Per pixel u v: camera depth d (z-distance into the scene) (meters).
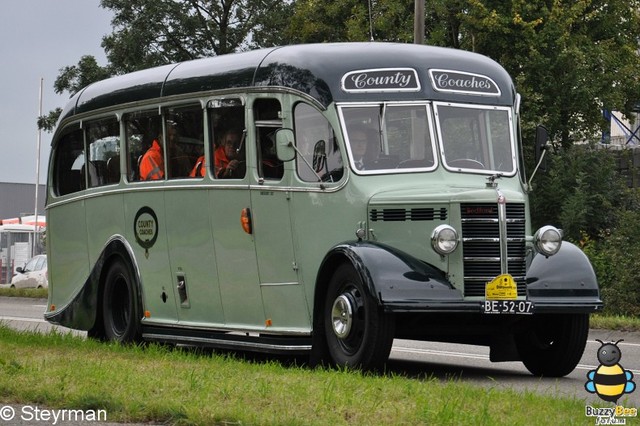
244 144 15.56
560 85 42.00
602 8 44.66
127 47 50.50
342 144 14.38
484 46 42.94
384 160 14.45
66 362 12.80
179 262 16.91
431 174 14.55
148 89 17.67
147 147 17.73
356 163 14.34
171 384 10.90
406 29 42.84
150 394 10.36
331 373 12.20
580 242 34.66
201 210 16.38
